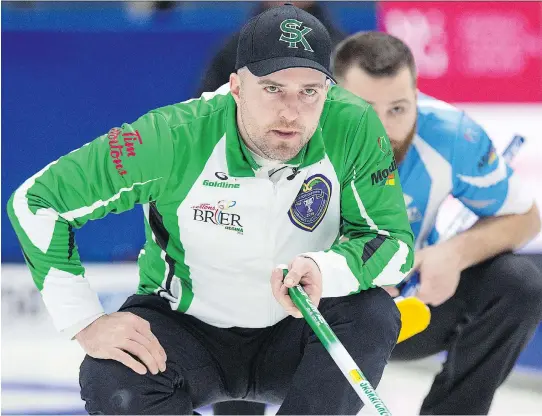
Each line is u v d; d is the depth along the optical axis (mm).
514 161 18578
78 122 19047
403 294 15203
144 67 18969
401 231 11266
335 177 11266
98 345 10695
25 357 16688
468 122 15289
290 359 11469
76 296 11008
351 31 18312
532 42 18500
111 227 18641
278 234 11281
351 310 10812
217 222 11188
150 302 11812
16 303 17969
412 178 15219
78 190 10820
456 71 18500
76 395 15641
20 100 19031
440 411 14320
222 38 18797
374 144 11242
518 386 16547
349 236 11641
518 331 14039
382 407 9383
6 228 18734
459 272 14766
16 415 14984
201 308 11609
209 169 11031
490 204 15312
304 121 10273
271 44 10266
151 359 10570
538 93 18516
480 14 18406
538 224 15711
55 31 18953
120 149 10797
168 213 11305
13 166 18984
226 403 14172
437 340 15047
